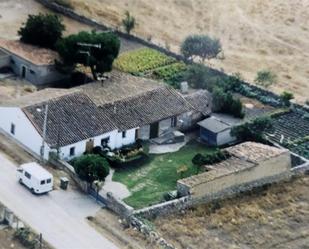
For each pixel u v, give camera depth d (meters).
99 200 156.75
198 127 184.50
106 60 190.75
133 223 151.25
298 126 188.50
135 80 190.00
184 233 152.00
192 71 198.12
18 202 153.88
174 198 158.50
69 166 163.50
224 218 157.00
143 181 165.38
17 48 199.88
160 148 176.62
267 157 166.75
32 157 167.88
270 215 160.00
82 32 194.00
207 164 166.50
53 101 173.38
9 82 194.38
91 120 172.50
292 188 168.12
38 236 145.50
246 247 151.12
